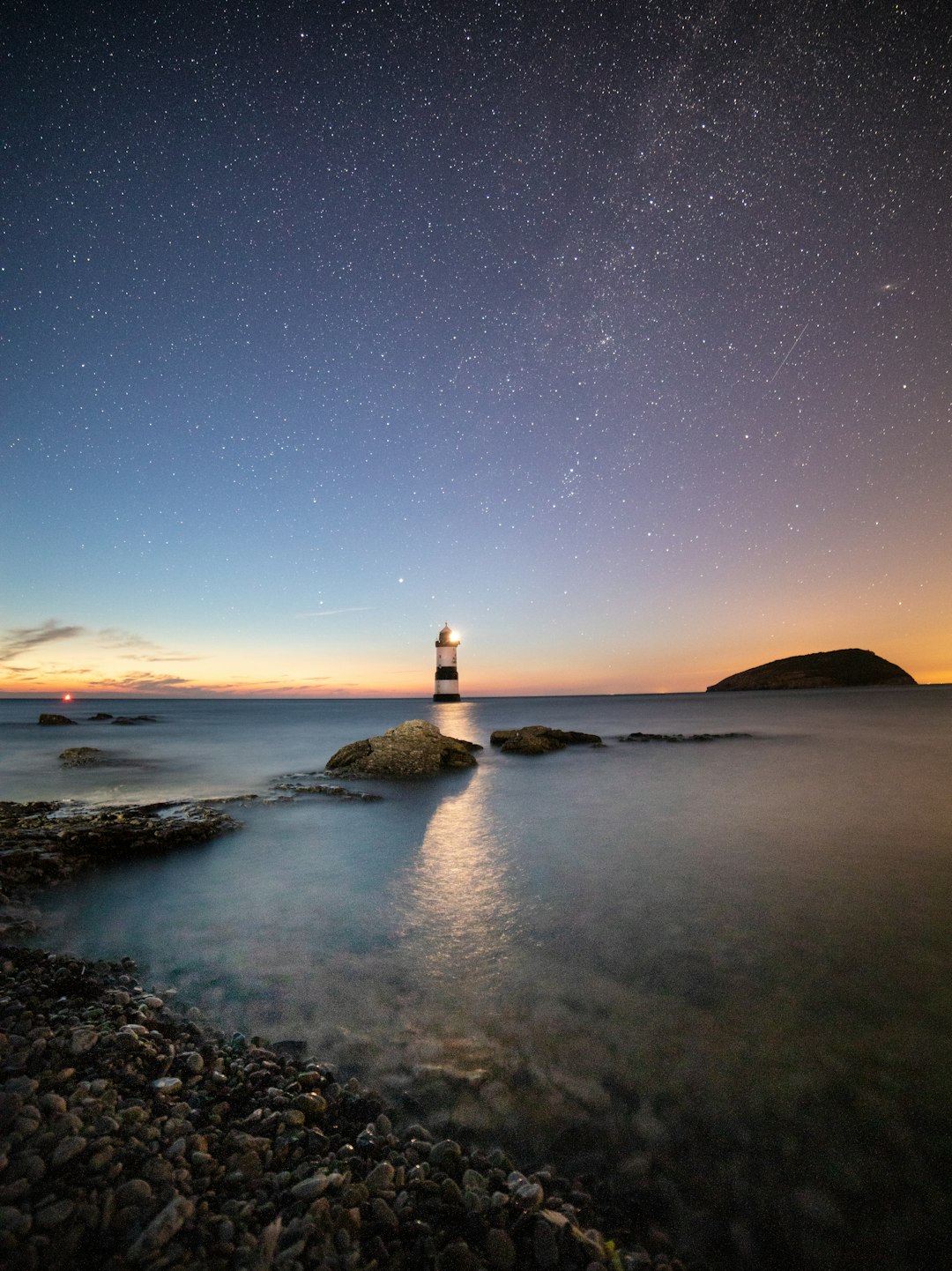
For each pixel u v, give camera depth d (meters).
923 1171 2.85
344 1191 2.60
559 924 5.95
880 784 14.43
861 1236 2.54
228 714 69.25
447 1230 2.44
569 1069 3.61
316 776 16.91
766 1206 2.68
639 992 4.57
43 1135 2.72
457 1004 4.39
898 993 4.52
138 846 8.59
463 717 56.09
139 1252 2.18
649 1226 2.58
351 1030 4.04
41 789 15.15
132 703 149.50
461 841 9.34
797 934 5.63
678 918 6.07
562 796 13.35
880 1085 3.46
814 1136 3.07
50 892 6.93
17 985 4.41
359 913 6.26
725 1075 3.56
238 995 4.53
